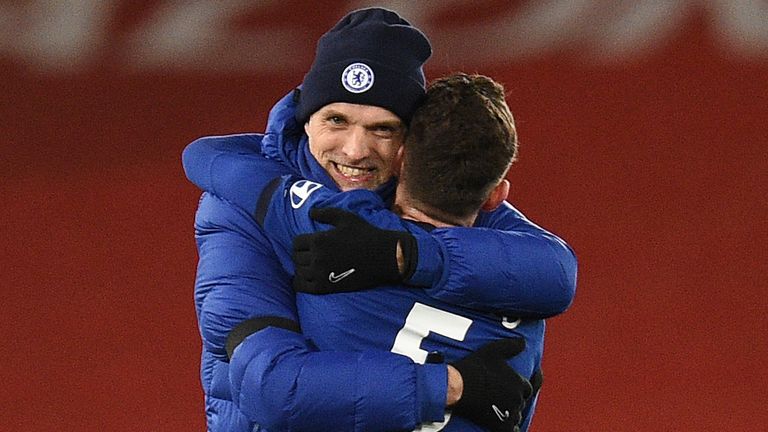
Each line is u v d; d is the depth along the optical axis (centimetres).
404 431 700
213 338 757
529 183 2111
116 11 2267
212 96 2212
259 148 858
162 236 2056
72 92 2219
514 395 730
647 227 2045
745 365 1838
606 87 2217
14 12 2258
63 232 2059
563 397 1783
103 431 1725
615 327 1898
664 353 1858
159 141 2178
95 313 1931
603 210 2069
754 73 2211
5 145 2173
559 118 2186
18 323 1911
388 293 725
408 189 754
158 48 2250
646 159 2134
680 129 2166
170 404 1777
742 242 2020
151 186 2130
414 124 750
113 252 2031
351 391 685
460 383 716
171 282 1986
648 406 1767
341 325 725
